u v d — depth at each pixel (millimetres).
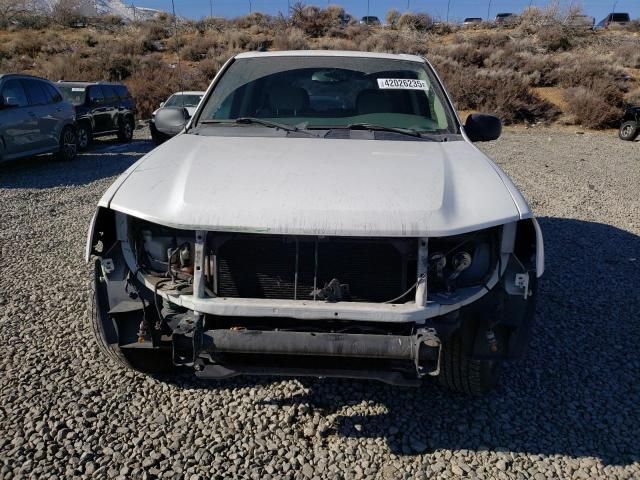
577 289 5168
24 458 2779
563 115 24016
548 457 2902
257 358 2910
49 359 3699
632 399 3439
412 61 4512
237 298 2762
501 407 3318
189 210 2697
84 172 10953
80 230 6777
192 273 2838
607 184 10500
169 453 2867
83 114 13977
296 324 2803
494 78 25750
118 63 29812
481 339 2846
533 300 2879
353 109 4086
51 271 5309
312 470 2779
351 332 2781
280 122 3979
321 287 2762
